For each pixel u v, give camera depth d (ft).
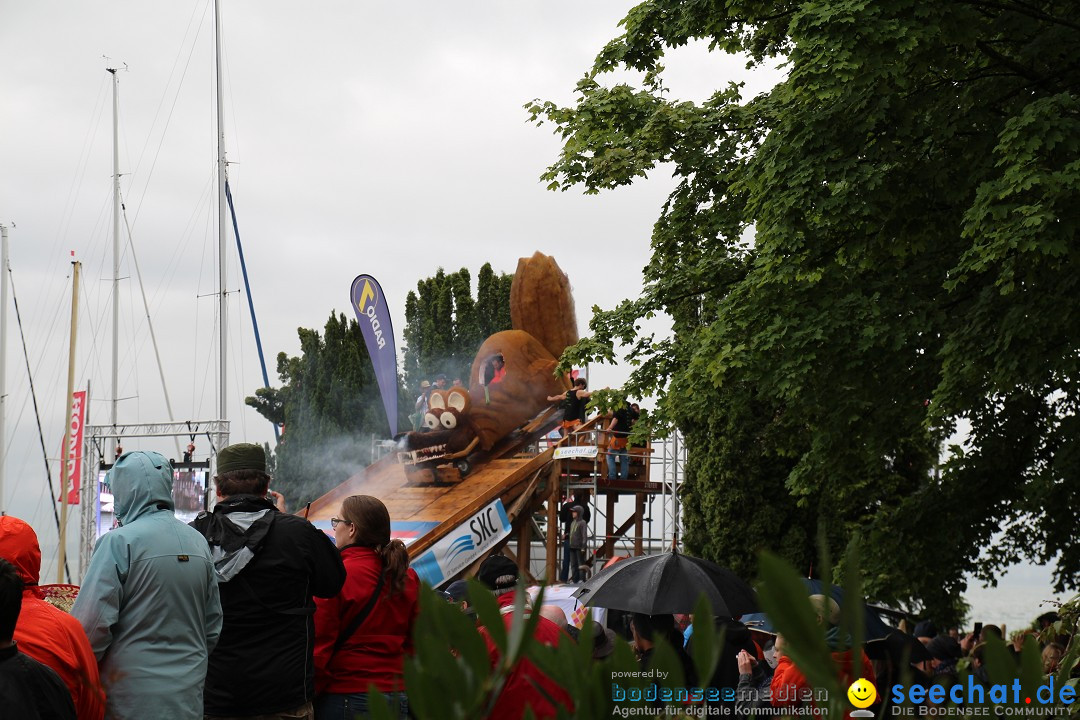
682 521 81.25
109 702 15.37
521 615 3.25
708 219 58.08
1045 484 52.29
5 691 12.75
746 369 48.80
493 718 8.87
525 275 91.91
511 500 81.00
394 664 17.71
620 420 84.33
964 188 45.01
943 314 47.44
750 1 50.21
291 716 16.79
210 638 16.46
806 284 48.26
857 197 43.83
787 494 73.05
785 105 50.75
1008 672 3.08
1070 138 39.65
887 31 40.81
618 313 58.85
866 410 50.88
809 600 2.62
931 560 54.85
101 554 15.58
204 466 103.71
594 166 56.85
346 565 17.69
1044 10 46.85
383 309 87.15
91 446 111.45
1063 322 41.78
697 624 3.11
